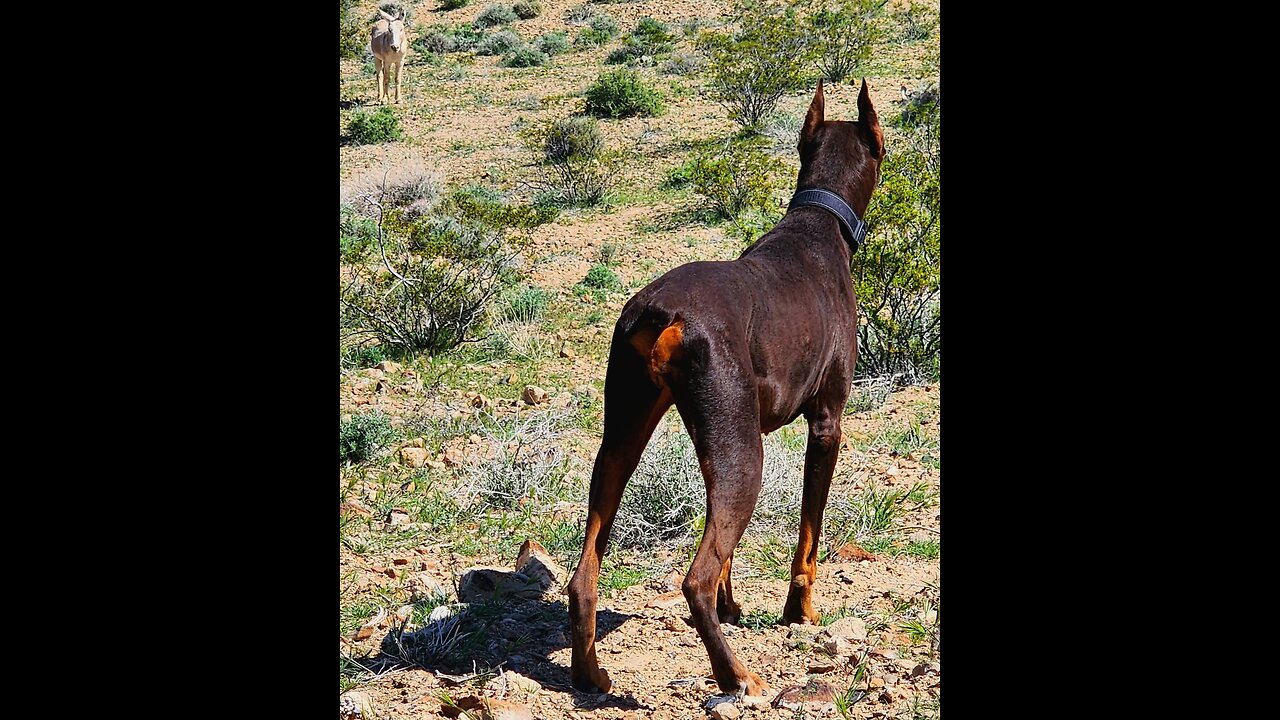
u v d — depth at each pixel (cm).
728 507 422
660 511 661
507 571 579
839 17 2538
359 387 1021
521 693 451
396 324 1164
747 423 425
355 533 676
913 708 417
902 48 2631
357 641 521
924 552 619
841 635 495
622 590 585
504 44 3375
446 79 3017
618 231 1670
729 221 1662
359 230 1647
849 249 508
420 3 4072
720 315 424
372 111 2670
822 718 418
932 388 954
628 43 3166
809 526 506
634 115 2433
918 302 986
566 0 3812
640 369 432
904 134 1539
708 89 2589
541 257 1527
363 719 434
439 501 727
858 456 788
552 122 2253
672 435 742
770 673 469
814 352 466
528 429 865
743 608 550
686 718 430
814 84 2386
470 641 510
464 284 1198
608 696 450
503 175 2072
